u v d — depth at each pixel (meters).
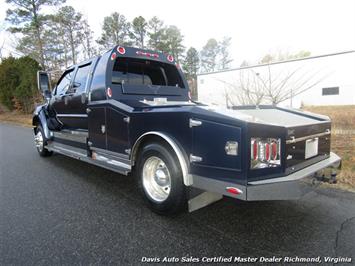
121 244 2.29
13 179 4.32
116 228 2.59
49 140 5.55
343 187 3.63
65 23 28.83
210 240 2.35
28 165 5.32
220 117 2.23
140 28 38.41
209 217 2.82
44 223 2.71
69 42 29.94
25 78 21.11
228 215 2.87
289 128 2.28
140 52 4.04
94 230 2.55
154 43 40.09
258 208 3.04
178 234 2.46
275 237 2.39
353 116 8.77
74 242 2.33
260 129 2.14
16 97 21.77
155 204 2.89
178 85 4.72
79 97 4.13
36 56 26.98
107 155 3.57
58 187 3.89
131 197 3.46
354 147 5.39
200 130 2.38
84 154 4.19
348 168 4.16
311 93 20.66
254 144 2.11
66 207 3.13
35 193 3.63
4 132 11.99
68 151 4.69
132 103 3.32
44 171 4.83
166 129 2.68
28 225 2.67
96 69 3.81
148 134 2.85
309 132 2.56
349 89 19.23
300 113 3.24
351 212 2.88
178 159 2.59
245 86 15.45
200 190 2.62
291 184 2.18
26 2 24.92
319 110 15.84
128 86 3.79
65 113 4.75
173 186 2.64
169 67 4.59
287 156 2.28
